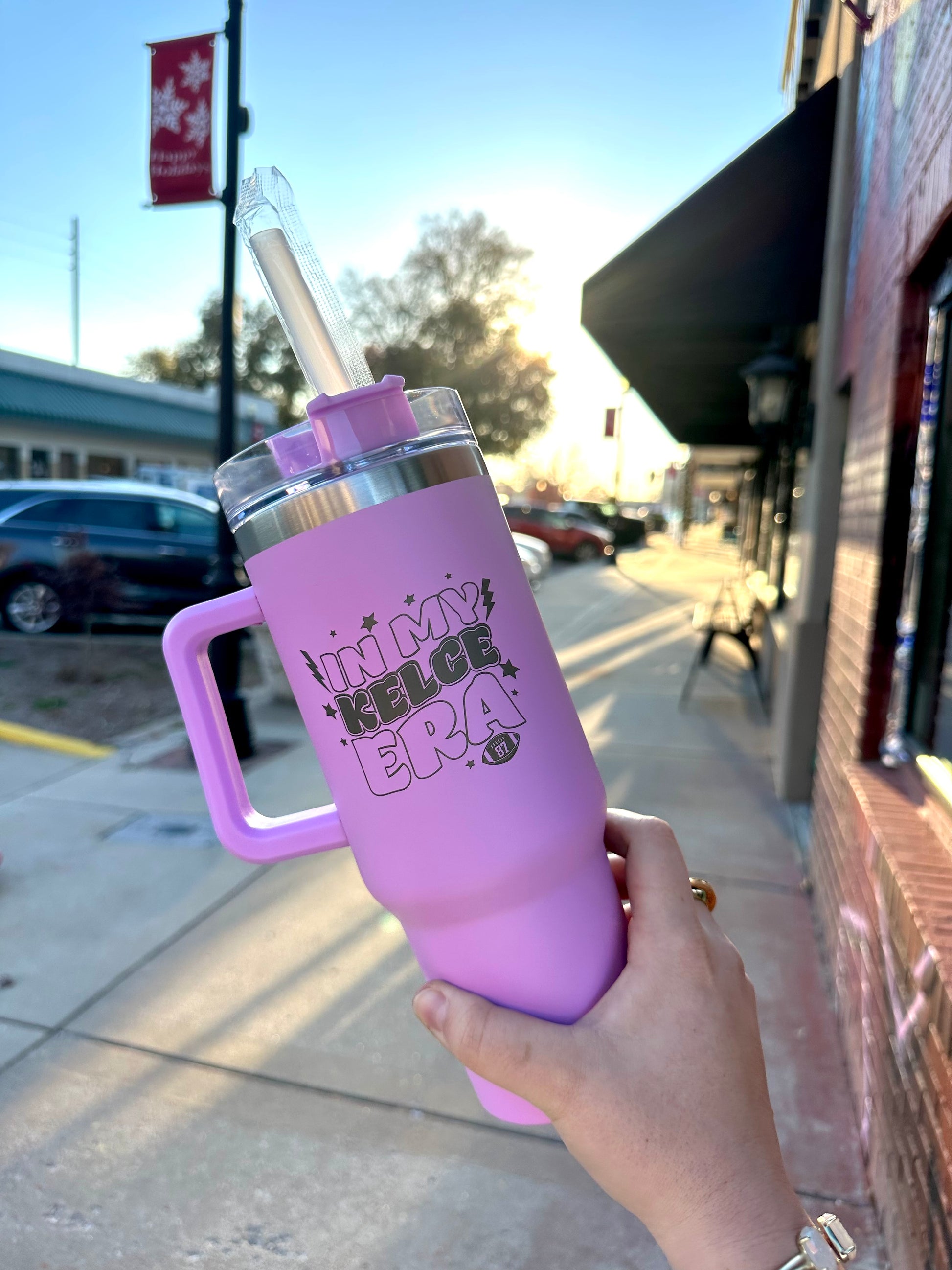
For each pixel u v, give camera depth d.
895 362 2.53
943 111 1.91
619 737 6.20
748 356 6.64
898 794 2.47
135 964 3.13
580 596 16.23
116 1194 2.13
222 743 0.87
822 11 4.88
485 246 33.94
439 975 0.84
